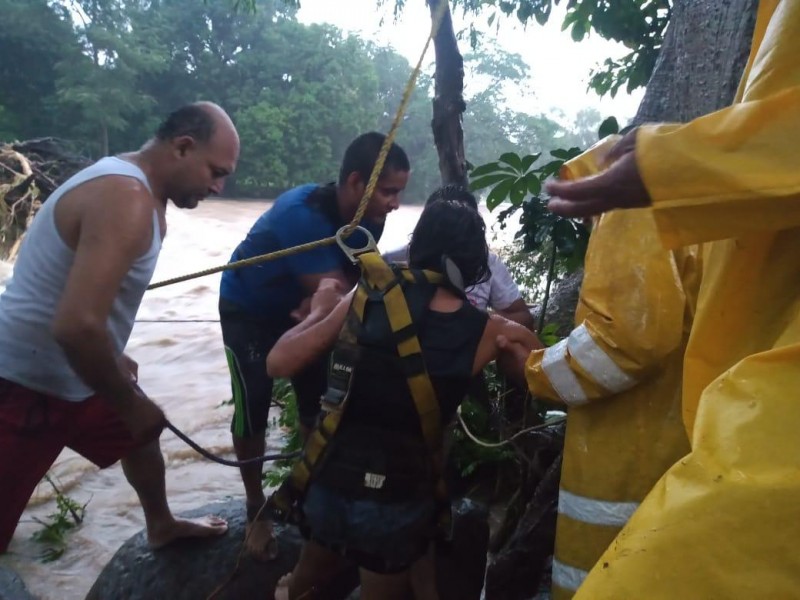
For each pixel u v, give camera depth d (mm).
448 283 2072
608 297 1751
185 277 2551
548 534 2627
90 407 2783
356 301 2035
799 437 1204
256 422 3105
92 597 3086
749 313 1428
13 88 39812
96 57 39688
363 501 2029
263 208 34000
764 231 1313
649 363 1728
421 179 45469
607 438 1882
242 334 3076
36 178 17203
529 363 1976
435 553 2660
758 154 1253
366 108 46031
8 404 2641
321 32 45031
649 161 1321
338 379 2035
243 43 45625
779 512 1184
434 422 1996
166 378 7965
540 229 3457
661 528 1253
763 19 1569
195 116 2537
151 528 3076
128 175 2398
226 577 2975
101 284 2279
